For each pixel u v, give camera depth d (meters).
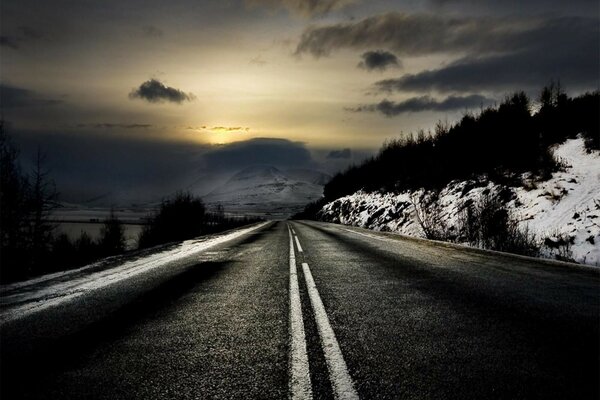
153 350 3.15
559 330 3.56
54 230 13.53
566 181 13.49
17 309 4.60
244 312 4.35
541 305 4.51
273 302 4.81
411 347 3.12
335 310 4.36
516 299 4.83
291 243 14.04
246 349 3.14
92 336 3.54
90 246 12.23
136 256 10.37
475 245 13.16
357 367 2.73
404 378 2.54
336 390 2.38
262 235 19.42
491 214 14.09
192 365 2.82
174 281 6.41
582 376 2.56
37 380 2.60
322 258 9.36
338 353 3.01
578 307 4.41
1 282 6.73
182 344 3.29
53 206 13.80
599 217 10.24
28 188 13.38
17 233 12.67
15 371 2.76
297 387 2.42
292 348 3.14
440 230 17.34
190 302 4.87
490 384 2.44
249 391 2.39
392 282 6.07
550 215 12.17
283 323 3.88
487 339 3.31
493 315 4.08
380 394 2.32
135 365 2.84
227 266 8.20
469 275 6.68
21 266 9.16
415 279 6.33
